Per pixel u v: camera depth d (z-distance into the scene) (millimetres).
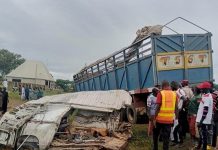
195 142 10125
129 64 14023
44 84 66250
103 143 9102
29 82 65312
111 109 10562
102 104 10781
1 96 15852
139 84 13172
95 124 10750
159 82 11844
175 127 10320
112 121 10648
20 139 9242
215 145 10156
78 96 11500
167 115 8297
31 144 8977
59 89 65188
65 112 9695
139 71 13180
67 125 10195
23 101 31203
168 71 12039
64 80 69188
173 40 12188
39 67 67938
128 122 12586
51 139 8891
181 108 10320
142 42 12789
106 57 16625
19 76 65188
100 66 17844
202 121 9031
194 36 12500
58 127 9297
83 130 10422
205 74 12562
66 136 9633
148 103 10008
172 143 10633
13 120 9922
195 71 12398
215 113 9945
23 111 10383
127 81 14398
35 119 9570
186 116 10422
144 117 13891
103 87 17719
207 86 9047
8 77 65000
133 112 13281
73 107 10273
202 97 9125
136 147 10000
